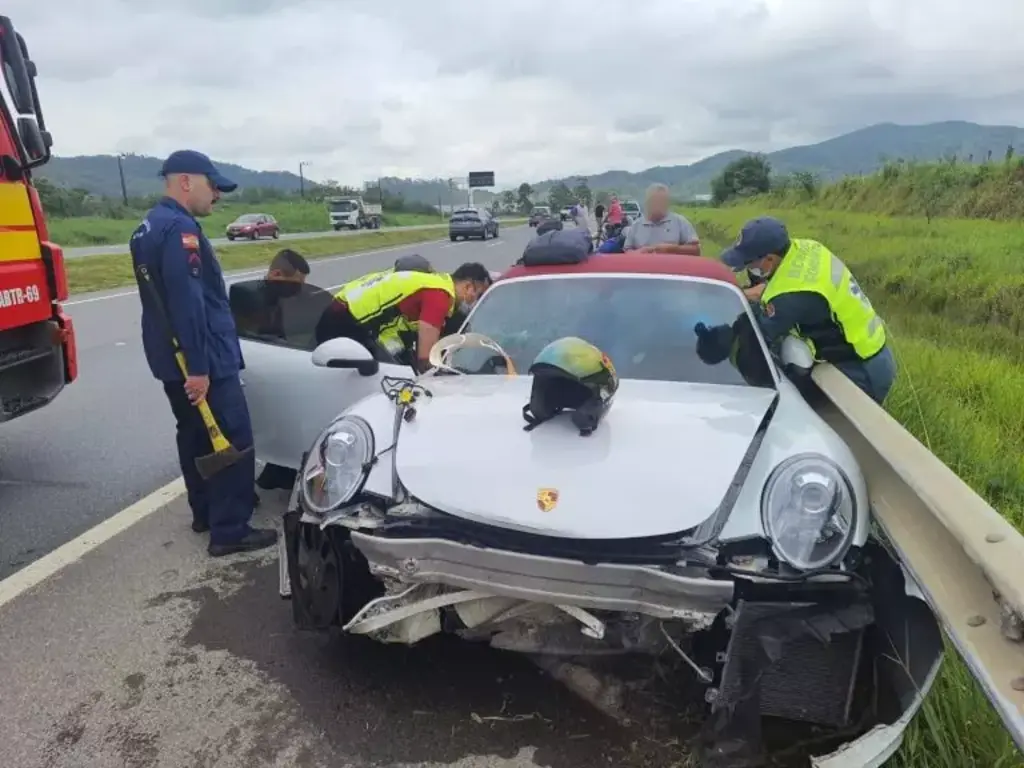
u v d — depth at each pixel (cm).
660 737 279
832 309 446
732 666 252
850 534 257
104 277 1914
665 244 889
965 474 487
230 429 418
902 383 621
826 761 237
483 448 292
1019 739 176
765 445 293
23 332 516
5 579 398
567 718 289
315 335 454
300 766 268
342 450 305
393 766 268
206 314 404
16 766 266
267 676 316
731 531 261
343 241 3769
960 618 213
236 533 425
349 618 311
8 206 493
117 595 382
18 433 655
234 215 5941
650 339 378
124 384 828
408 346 473
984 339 920
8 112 494
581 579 254
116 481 542
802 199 3306
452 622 292
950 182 2175
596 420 296
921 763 249
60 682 312
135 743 279
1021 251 1245
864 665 265
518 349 385
